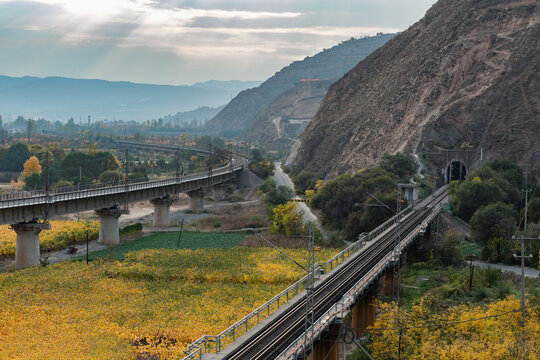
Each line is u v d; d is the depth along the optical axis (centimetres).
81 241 12681
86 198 11750
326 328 5475
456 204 13162
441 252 10488
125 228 13588
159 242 12900
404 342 5878
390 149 18800
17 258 10400
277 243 12275
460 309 6372
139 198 13725
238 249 11644
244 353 4856
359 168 19062
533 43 18788
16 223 10306
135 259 10619
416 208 12975
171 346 6288
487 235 10400
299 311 6038
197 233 14050
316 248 4947
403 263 9094
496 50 19512
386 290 8562
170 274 9494
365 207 13088
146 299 8212
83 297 8250
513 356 5031
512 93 17825
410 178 15638
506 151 16250
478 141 17538
